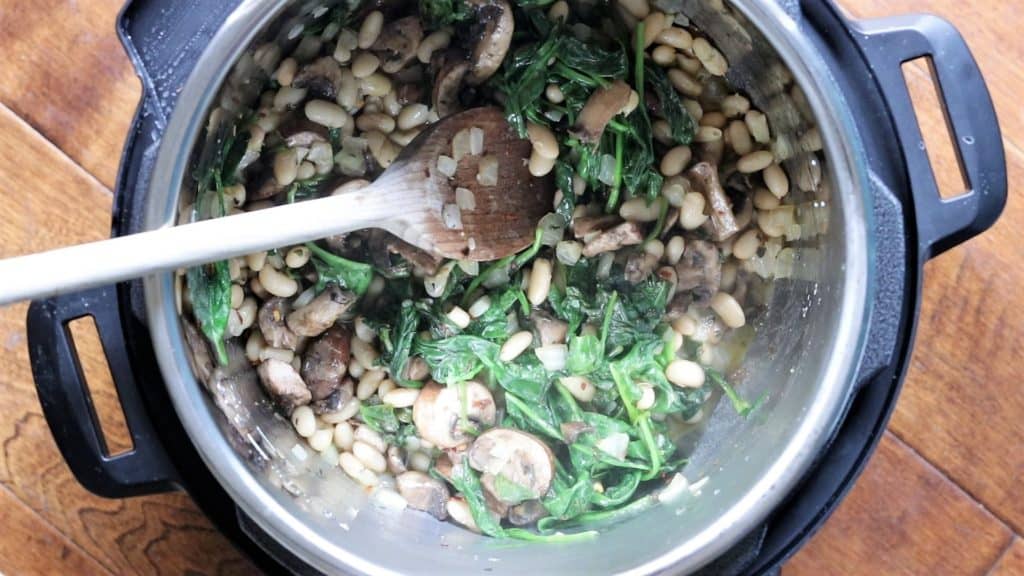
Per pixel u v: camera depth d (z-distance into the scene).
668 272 0.45
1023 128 0.46
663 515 0.41
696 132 0.43
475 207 0.43
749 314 0.44
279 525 0.36
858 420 0.39
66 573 0.45
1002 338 0.46
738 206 0.44
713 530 0.36
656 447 0.44
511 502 0.44
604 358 0.46
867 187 0.35
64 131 0.45
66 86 0.45
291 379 0.43
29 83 0.45
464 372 0.45
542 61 0.43
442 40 0.43
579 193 0.45
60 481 0.45
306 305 0.44
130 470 0.38
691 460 0.43
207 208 0.38
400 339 0.45
